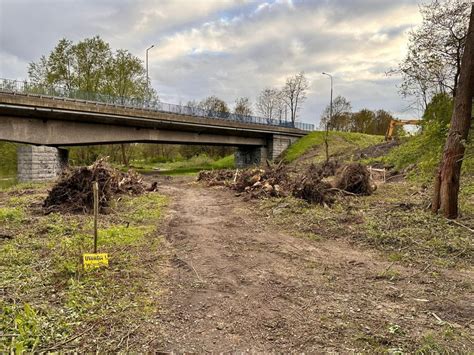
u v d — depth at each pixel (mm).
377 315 3938
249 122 37531
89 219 9117
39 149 22438
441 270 5395
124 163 39719
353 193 12664
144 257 6031
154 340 3396
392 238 6922
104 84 37562
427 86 17016
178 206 12219
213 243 7129
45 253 6027
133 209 11078
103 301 4191
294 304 4242
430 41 15898
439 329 3619
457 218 8117
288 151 40156
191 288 4727
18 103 19859
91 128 25688
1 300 4070
